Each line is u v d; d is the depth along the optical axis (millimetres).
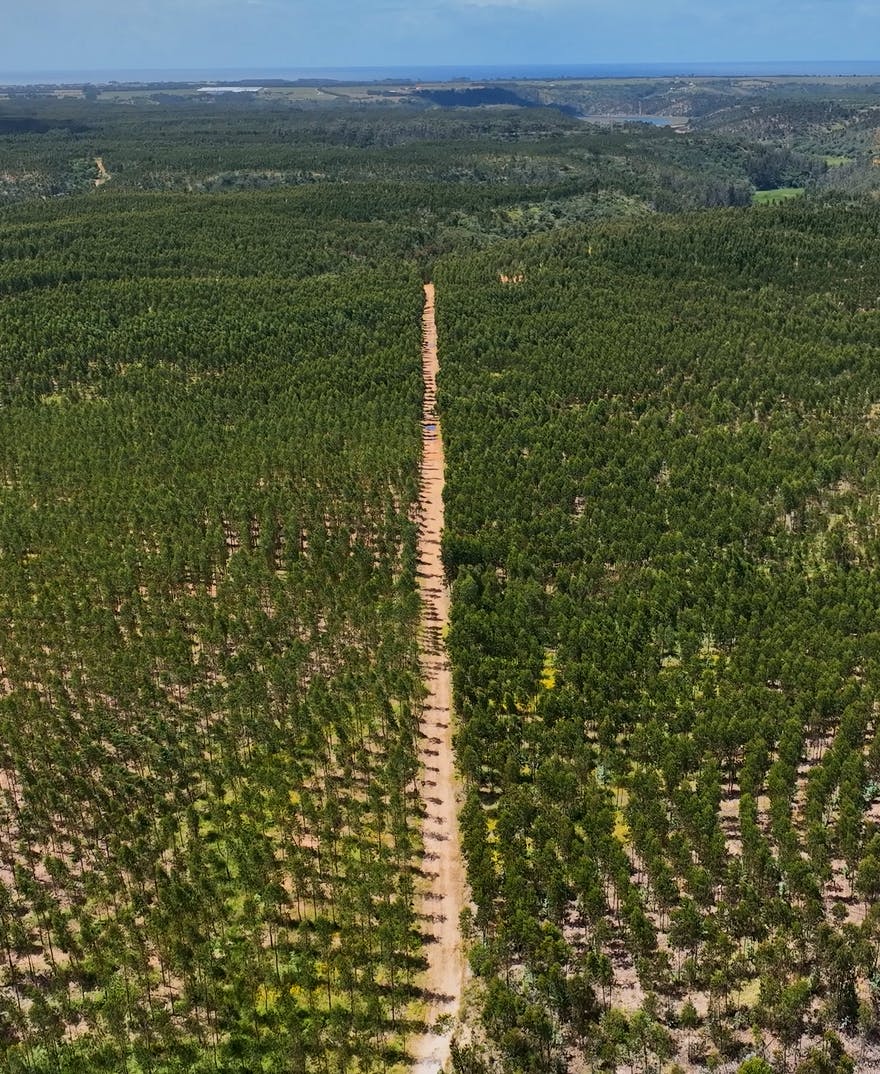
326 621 86000
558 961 51031
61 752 67438
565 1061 47125
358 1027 48344
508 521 101438
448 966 52844
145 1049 47938
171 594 92500
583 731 69438
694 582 88250
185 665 77062
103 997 51562
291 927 55562
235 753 69062
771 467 111000
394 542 100625
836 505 105875
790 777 62969
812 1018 48688
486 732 68500
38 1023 48688
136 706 74562
